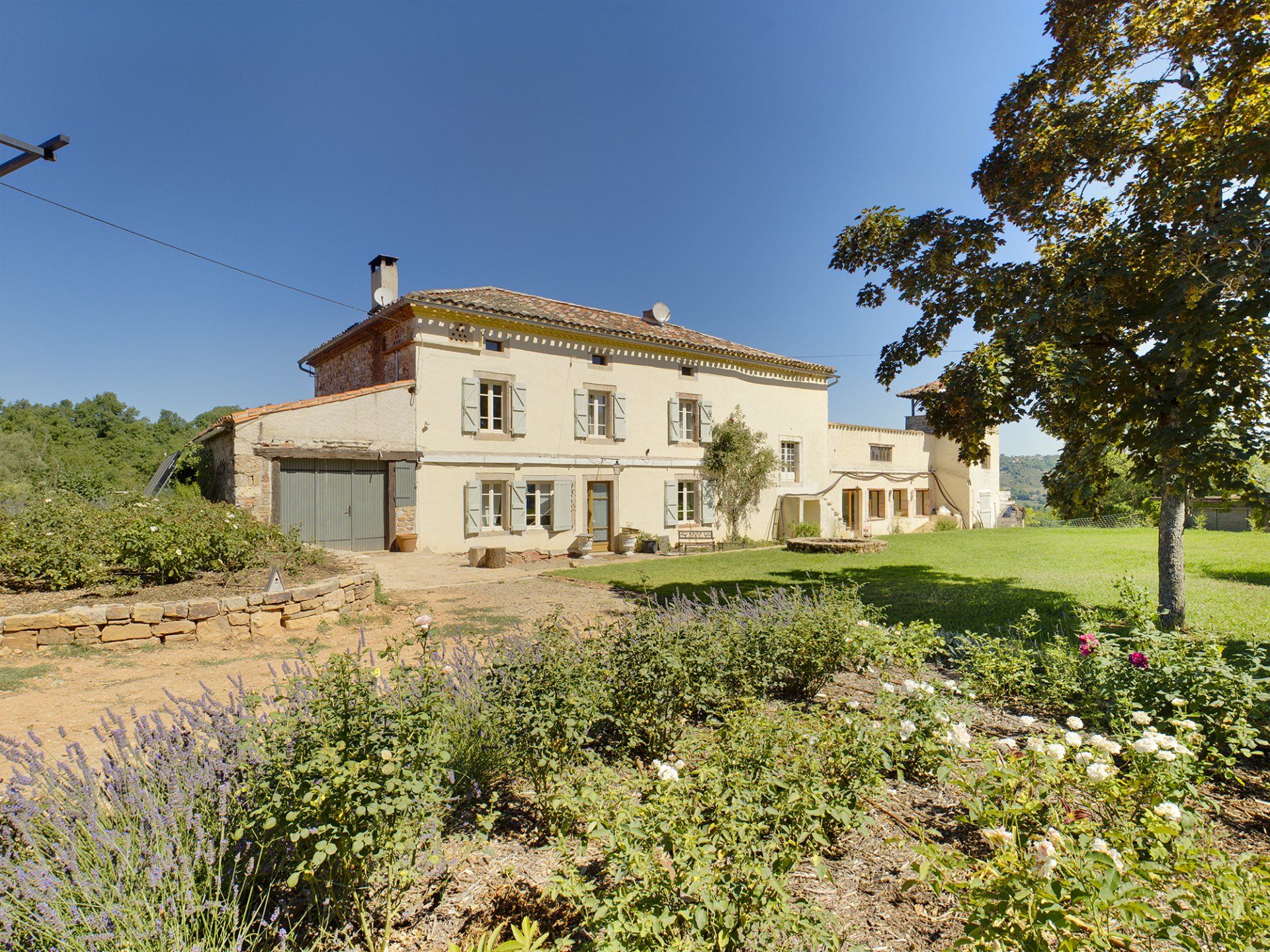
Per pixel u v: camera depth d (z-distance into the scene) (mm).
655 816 2260
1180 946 2041
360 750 2189
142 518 7406
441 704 2896
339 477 12672
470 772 3041
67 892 1848
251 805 2264
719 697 4051
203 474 14938
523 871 2631
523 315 14688
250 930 2102
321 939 2162
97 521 7527
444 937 2260
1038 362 5441
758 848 2180
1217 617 6715
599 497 16688
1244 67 5418
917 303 6992
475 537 14359
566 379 15859
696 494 18797
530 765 3139
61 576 6508
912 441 25625
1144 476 5715
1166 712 3734
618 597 9531
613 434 16766
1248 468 4891
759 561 14109
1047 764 2684
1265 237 4766
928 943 2178
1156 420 5637
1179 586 6344
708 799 2412
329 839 2082
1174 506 6355
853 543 15734
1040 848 1828
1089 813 2824
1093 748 2939
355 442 12680
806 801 2436
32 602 5957
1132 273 5590
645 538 16484
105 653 5535
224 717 2795
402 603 8859
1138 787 2748
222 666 5410
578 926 2115
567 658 3529
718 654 4312
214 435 13703
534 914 2371
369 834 2051
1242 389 4953
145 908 1865
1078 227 7090
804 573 11906
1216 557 12188
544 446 15430
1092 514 6832
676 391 18188
